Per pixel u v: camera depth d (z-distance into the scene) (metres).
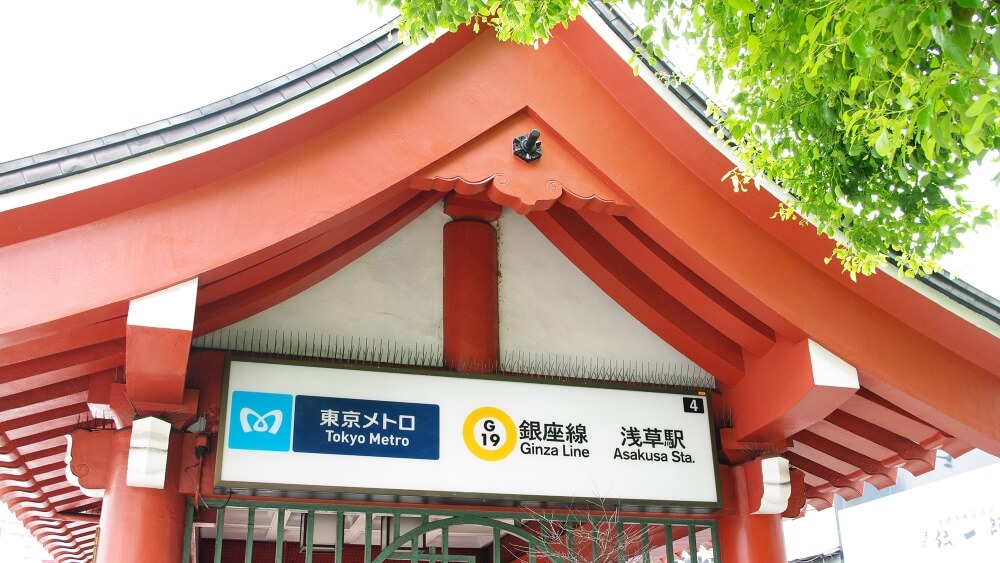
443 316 9.02
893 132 4.97
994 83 4.37
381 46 7.21
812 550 23.75
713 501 8.80
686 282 8.52
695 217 7.97
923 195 6.17
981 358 8.11
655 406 9.03
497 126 7.91
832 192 6.21
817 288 8.10
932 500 19.41
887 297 8.00
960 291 7.84
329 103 7.08
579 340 9.42
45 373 7.16
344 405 8.06
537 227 9.47
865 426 9.44
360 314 8.80
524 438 8.48
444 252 9.27
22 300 6.35
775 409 8.54
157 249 6.72
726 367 9.15
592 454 8.62
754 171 6.58
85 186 6.40
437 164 7.65
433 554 8.22
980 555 17.84
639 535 8.91
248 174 7.07
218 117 6.71
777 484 8.80
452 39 7.62
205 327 7.88
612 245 9.05
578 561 8.60
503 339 9.19
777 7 5.32
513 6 5.94
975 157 5.27
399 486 7.93
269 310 8.55
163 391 7.34
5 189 6.18
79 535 12.28
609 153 7.95
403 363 8.73
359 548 12.36
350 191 7.25
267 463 7.67
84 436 7.68
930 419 8.40
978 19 4.57
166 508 7.47
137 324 6.52
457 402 8.40
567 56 8.12
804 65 5.21
